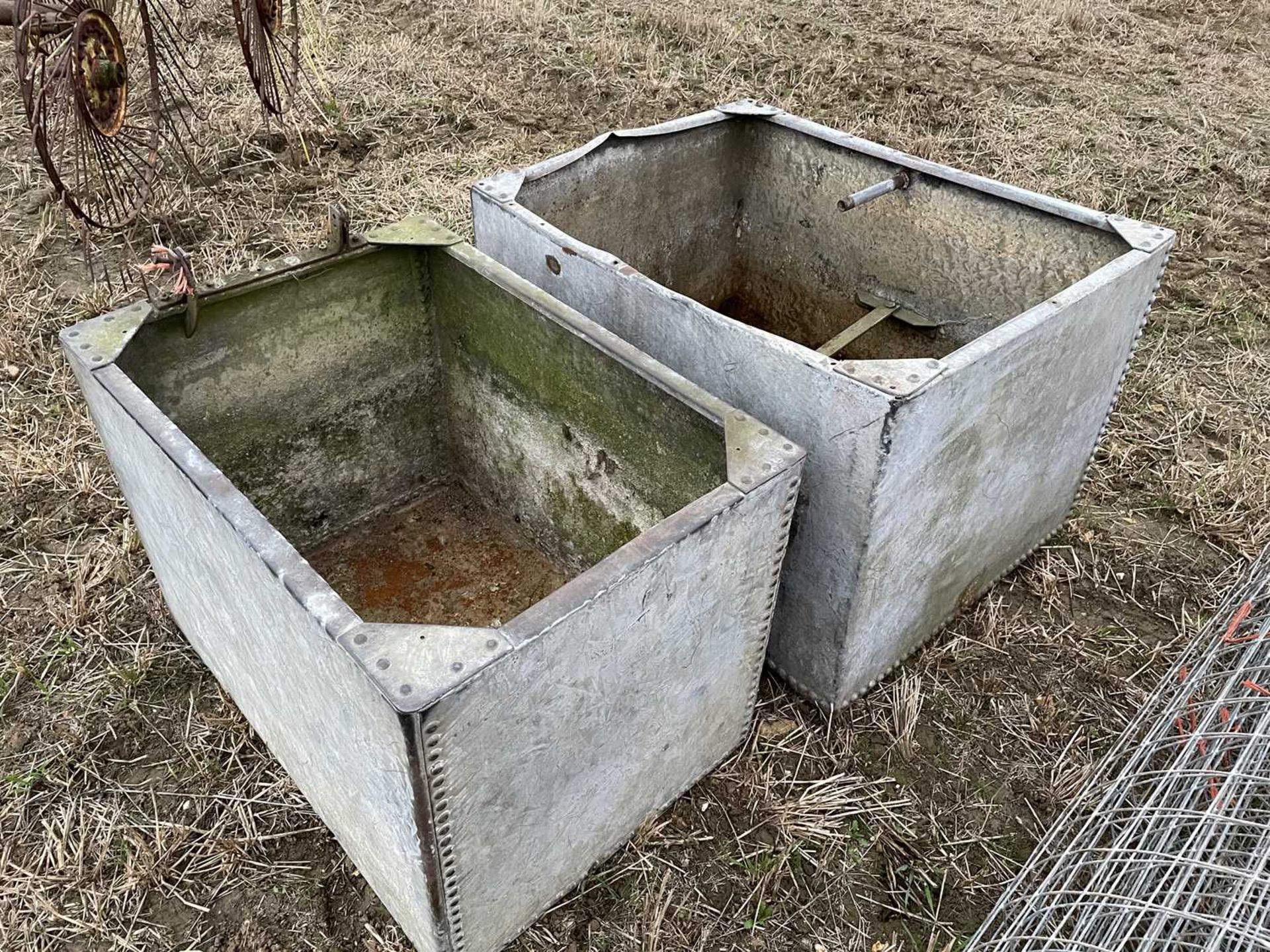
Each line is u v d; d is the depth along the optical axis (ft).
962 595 7.61
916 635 7.35
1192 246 13.23
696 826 6.33
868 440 5.45
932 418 5.57
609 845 5.96
